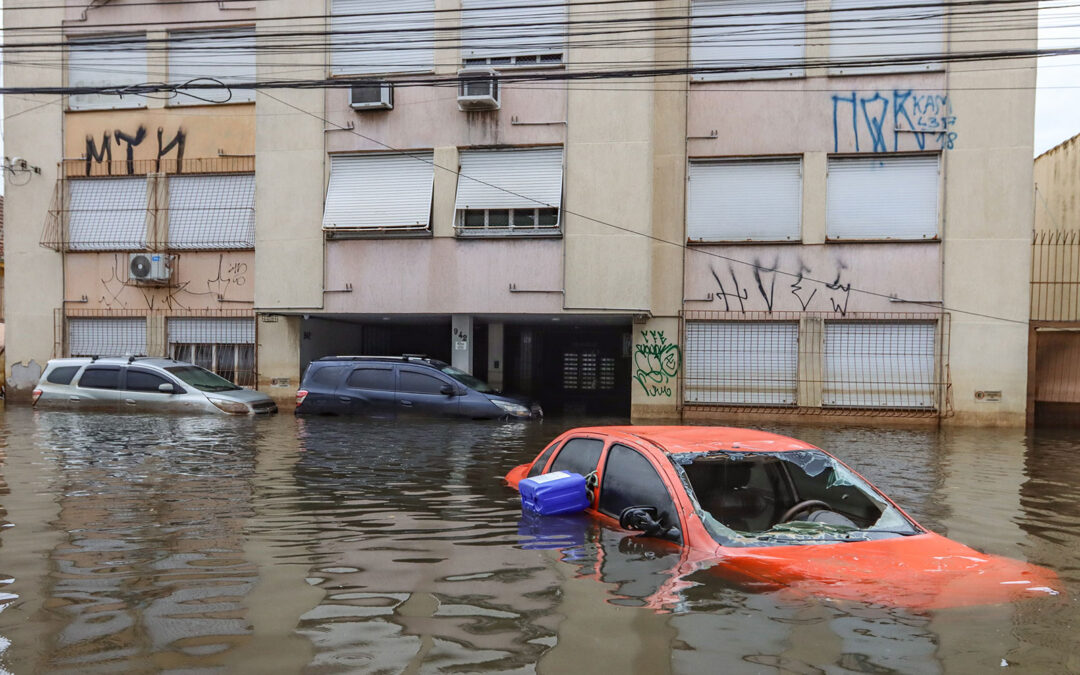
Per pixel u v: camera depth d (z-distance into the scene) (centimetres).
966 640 302
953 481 785
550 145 1559
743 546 397
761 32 1543
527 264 1560
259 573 417
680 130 1576
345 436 1088
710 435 508
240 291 1753
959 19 1466
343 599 371
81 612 356
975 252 1465
